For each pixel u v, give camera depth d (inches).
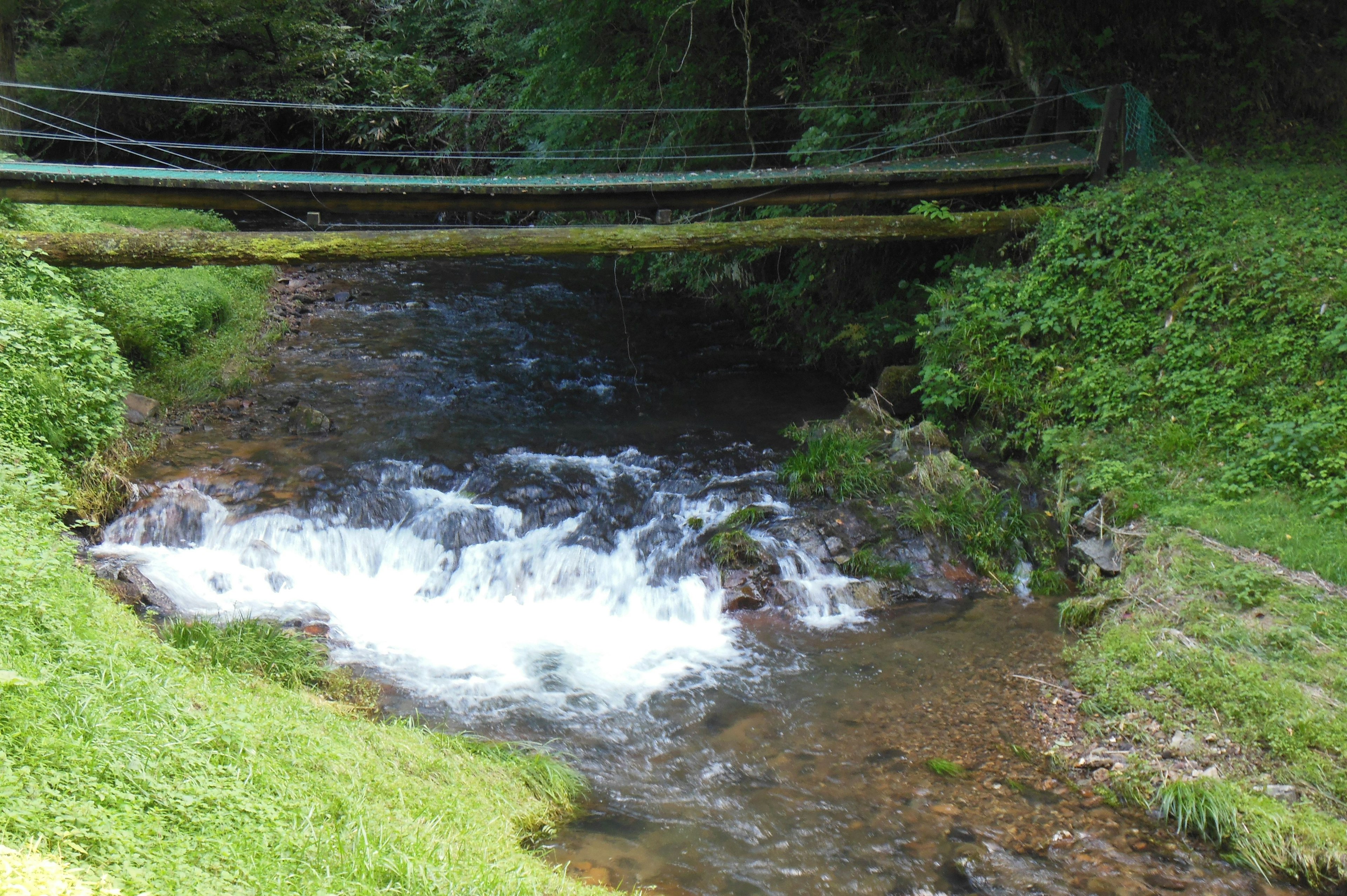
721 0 507.2
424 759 218.4
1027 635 305.7
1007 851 211.9
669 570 341.7
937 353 408.2
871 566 339.6
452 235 396.2
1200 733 241.4
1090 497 349.1
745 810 226.8
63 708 157.5
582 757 248.5
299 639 286.8
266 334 542.3
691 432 446.6
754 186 416.8
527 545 352.8
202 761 163.6
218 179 381.1
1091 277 402.0
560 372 520.4
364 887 143.9
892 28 511.5
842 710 270.1
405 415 454.6
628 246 406.0
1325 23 539.8
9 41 715.4
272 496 369.7
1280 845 207.3
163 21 816.3
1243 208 407.8
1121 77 508.7
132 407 413.1
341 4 932.0
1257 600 280.7
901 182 427.8
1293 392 341.4
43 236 382.3
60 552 242.1
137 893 120.8
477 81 879.1
